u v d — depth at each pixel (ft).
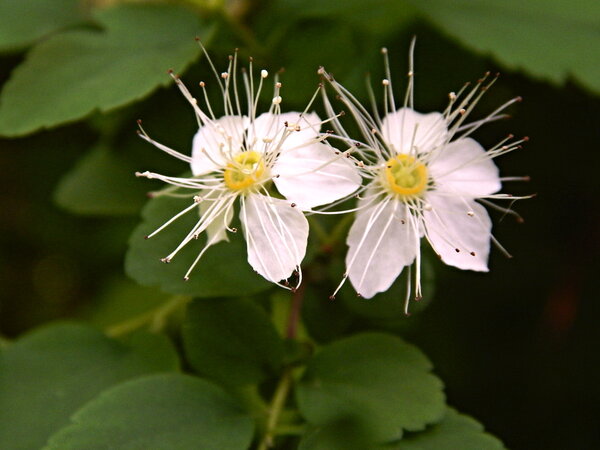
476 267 0.21
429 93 0.26
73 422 0.21
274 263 0.21
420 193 0.22
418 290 0.21
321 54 0.26
